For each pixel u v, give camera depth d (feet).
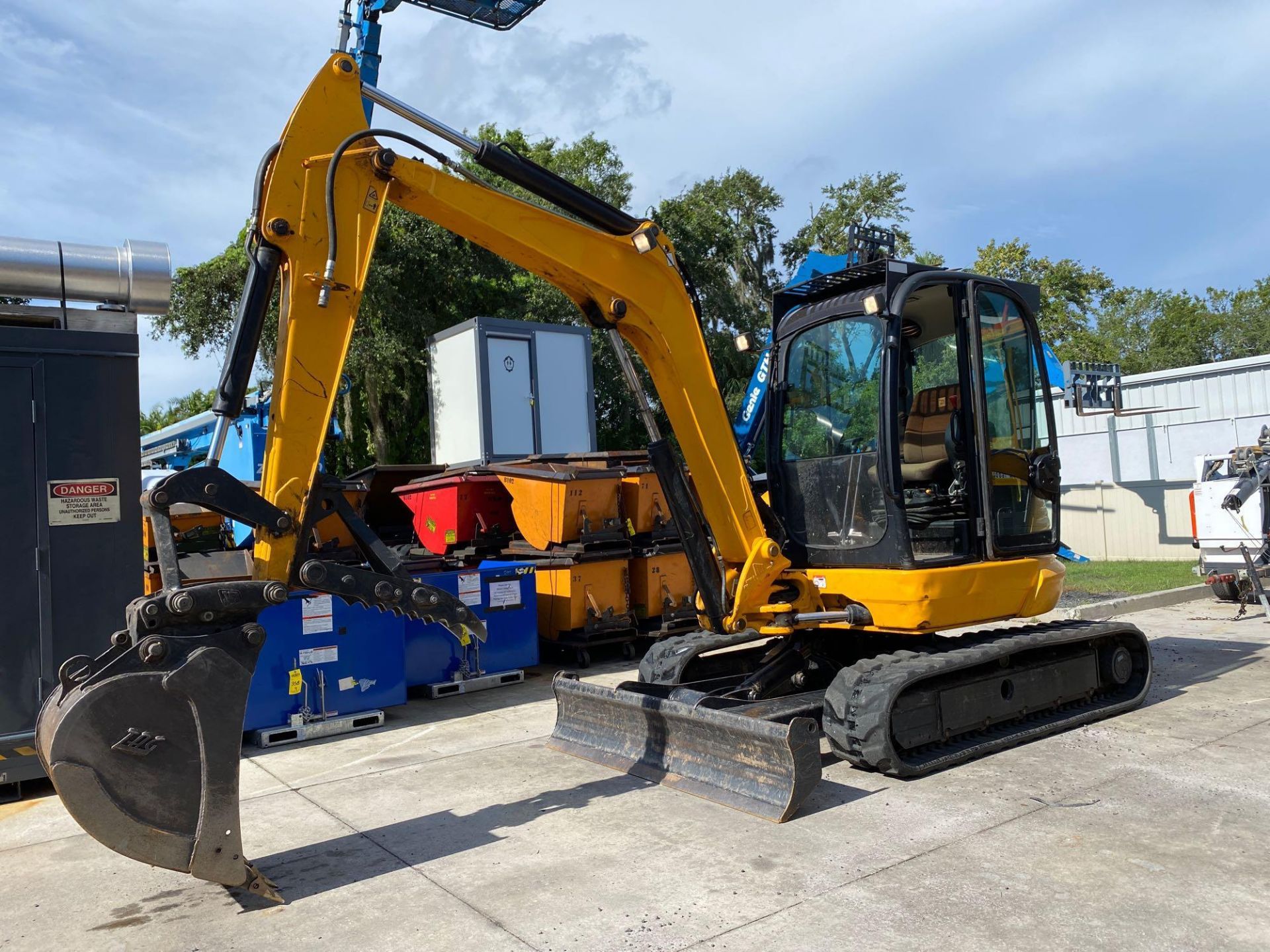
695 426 17.06
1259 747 17.54
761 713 16.83
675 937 10.54
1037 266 119.85
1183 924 10.52
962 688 17.51
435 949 10.52
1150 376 69.82
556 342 43.86
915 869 12.26
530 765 18.03
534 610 26.99
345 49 23.31
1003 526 18.79
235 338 12.67
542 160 84.23
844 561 18.19
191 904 12.11
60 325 18.52
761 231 105.60
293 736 20.86
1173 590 37.68
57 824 15.85
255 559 12.49
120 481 18.56
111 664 10.80
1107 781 15.83
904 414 19.62
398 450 62.59
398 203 14.14
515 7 34.24
